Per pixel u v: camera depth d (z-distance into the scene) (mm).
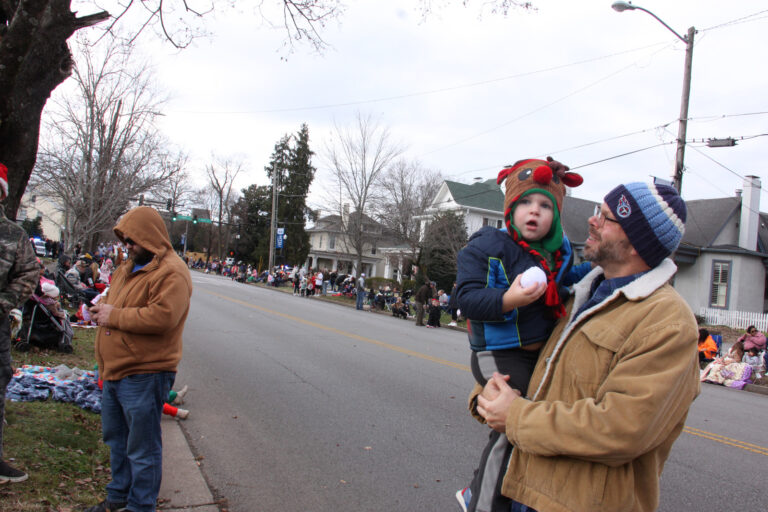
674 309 1596
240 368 8430
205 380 7477
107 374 3203
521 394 1882
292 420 5930
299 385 7551
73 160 15695
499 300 1799
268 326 13961
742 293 23812
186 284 3309
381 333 14766
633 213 1695
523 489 1713
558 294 1947
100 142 15281
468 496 2082
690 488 4707
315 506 3941
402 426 5938
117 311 3119
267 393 7004
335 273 40375
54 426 4566
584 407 1568
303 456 4902
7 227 3254
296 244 57562
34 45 4230
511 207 2059
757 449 6055
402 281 36625
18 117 4250
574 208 31156
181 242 85250
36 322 7773
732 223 26000
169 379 3332
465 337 16875
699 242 25109
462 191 40469
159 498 3799
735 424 7367
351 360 9805
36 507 3180
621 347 1616
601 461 1558
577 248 28141
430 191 34469
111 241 39969
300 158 58312
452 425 6074
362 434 5598
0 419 3410
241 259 72625
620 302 1703
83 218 15180
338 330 14406
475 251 2027
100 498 3504
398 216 34375
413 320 23547
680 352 1543
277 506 3900
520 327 1920
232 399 6617
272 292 33125
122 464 3309
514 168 2152
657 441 1585
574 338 1728
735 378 12148
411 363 9938
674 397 1546
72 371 6395
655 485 1668
